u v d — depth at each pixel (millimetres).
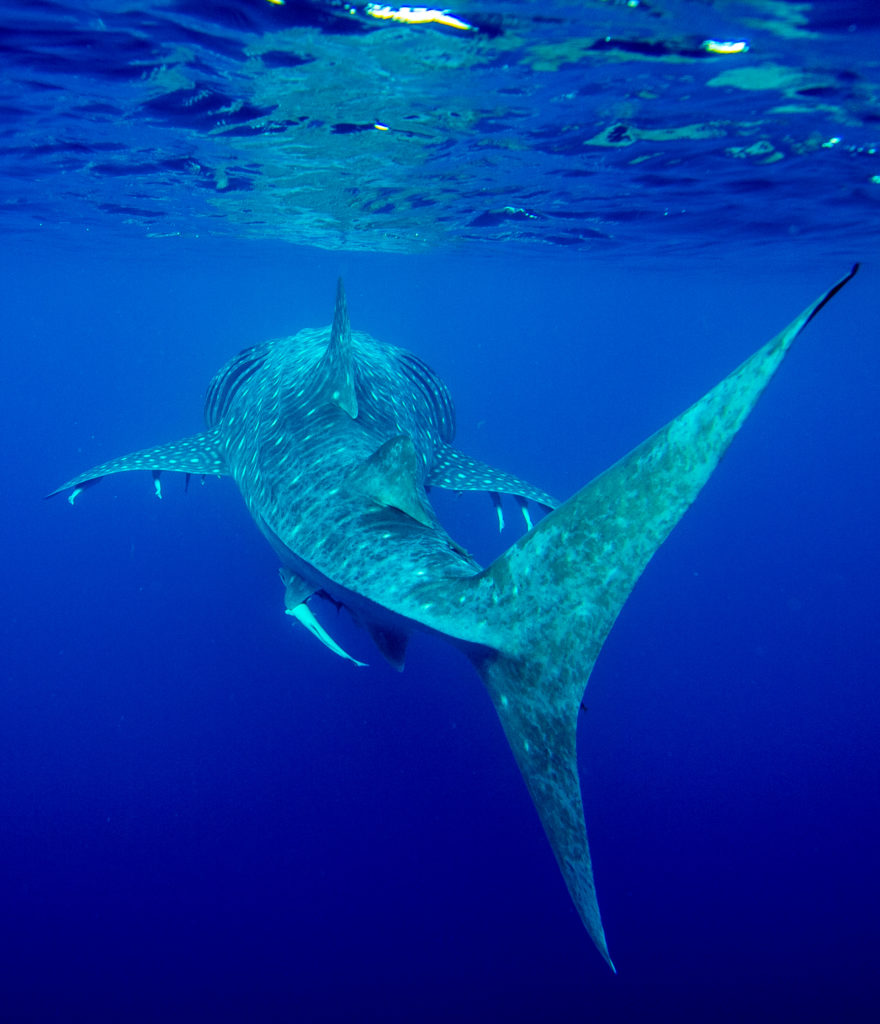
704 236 20172
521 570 3547
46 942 12086
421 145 12031
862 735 18031
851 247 21734
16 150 12867
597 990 11375
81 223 21453
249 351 8312
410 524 4625
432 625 3812
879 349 84312
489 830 13469
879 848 14422
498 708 3566
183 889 12789
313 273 37812
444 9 7246
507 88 9383
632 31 7664
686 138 11203
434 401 8180
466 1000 11156
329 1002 11102
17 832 13992
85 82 9445
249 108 10414
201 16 7520
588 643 3246
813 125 10516
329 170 13875
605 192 14719
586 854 2953
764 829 14633
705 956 11945
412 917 12250
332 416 5836
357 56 8461
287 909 12383
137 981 11453
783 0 6836
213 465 7477
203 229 22141
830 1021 11039
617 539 3176
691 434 2916
